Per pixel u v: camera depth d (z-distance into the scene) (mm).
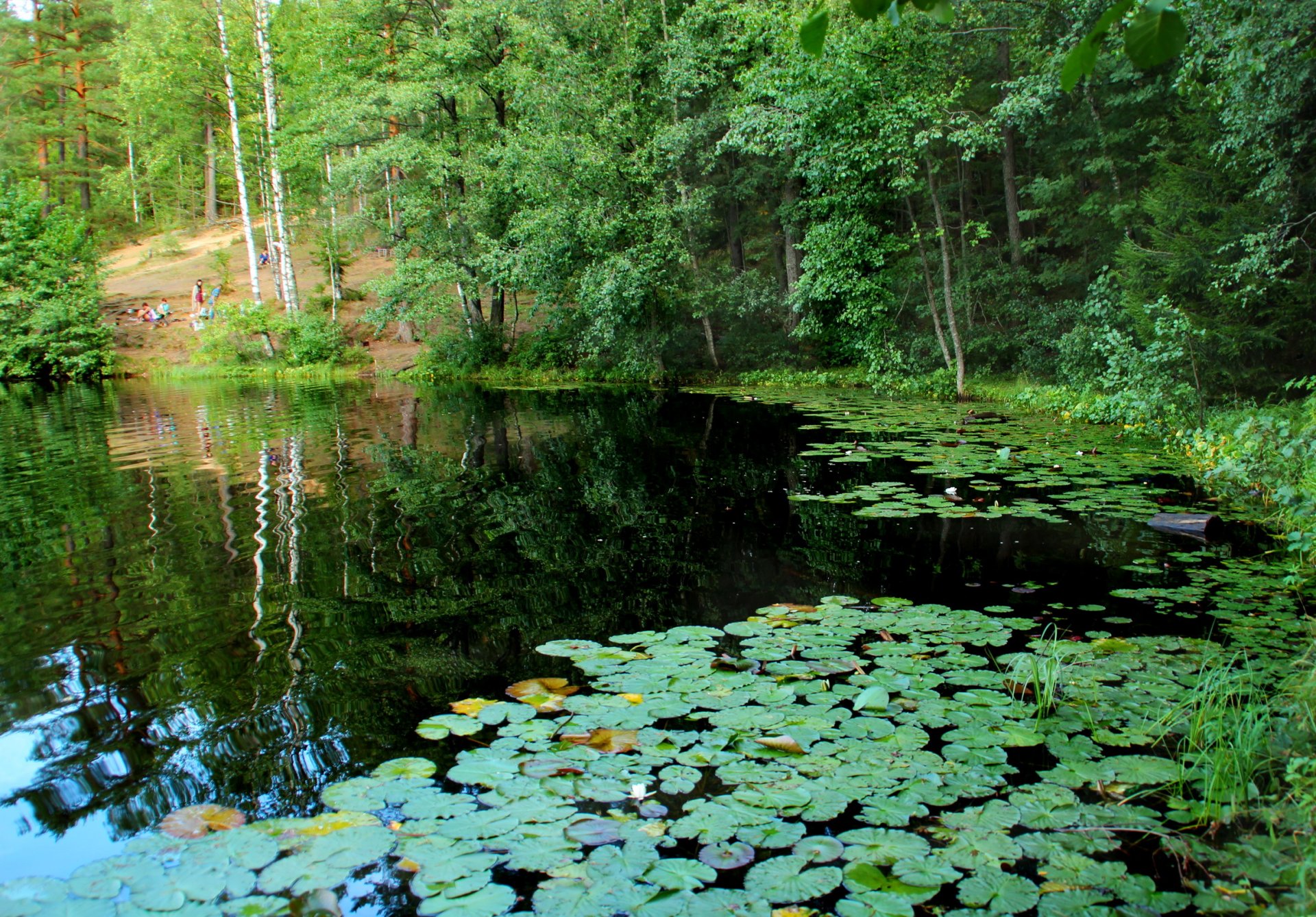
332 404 16031
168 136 29359
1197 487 7004
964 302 17109
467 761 2611
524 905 1915
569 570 5035
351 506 6805
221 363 25812
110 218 42281
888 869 2033
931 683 3205
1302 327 9484
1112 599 4285
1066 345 12953
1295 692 2945
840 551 5391
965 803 2373
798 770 2535
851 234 15773
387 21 22297
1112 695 3080
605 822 2256
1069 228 16750
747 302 19453
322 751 2764
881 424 11781
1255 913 1898
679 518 6453
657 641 3740
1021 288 17125
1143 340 10586
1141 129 14172
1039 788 2445
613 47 19250
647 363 20359
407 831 2230
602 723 2873
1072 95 15391
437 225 22375
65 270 24984
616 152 18312
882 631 3832
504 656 3621
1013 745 2701
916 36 13445
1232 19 8281
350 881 2020
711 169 19484
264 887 1975
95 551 5398
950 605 4258
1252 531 5676
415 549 5484
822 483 7699
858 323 16469
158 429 12094
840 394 16375
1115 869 2062
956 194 20656
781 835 2184
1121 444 9398
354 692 3248
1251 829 2248
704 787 2453
